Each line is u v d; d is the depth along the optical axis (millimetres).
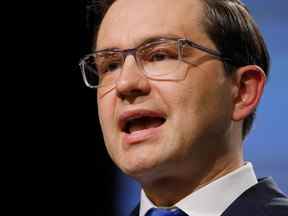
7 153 5961
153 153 3082
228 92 3271
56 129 5934
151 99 3102
